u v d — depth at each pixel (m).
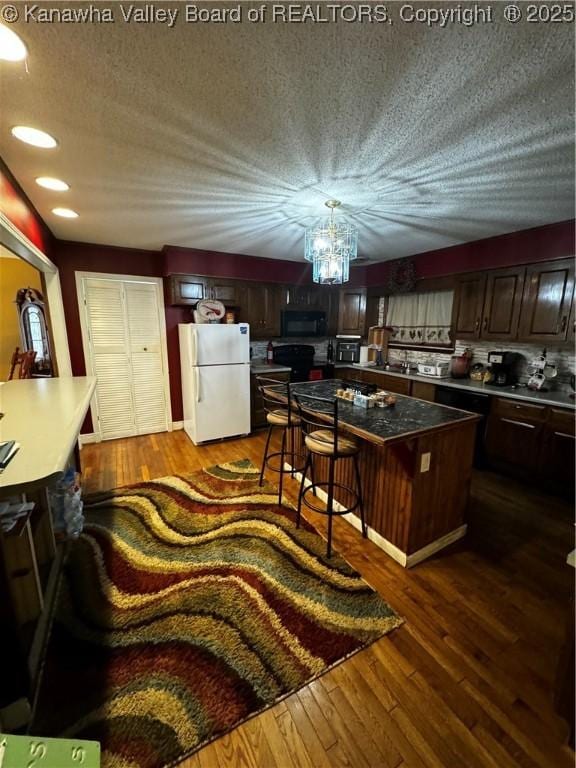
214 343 3.88
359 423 1.98
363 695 1.30
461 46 1.06
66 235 3.35
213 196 2.30
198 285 4.05
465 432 2.13
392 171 1.92
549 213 2.64
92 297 3.78
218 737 1.17
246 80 1.22
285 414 2.65
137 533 2.28
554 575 1.96
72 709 1.23
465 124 1.48
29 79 1.20
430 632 1.58
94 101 1.33
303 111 1.40
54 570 1.78
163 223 2.92
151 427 4.38
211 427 3.99
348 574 1.92
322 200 2.37
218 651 1.46
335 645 1.50
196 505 2.64
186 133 1.56
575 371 3.10
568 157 1.75
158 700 1.27
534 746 1.15
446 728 1.20
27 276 4.64
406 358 4.68
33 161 1.82
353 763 1.11
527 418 2.94
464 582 1.89
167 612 1.65
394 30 1.01
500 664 1.43
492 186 2.12
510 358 3.45
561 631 1.60
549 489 2.86
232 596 1.75
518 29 0.99
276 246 3.80
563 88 1.24
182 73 1.18
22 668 1.15
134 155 1.76
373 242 3.61
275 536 2.25
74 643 1.49
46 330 3.97
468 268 3.61
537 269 3.04
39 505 1.70
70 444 1.35
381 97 1.31
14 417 1.70
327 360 5.37
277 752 1.13
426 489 1.99
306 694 1.30
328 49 1.08
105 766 1.08
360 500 2.18
